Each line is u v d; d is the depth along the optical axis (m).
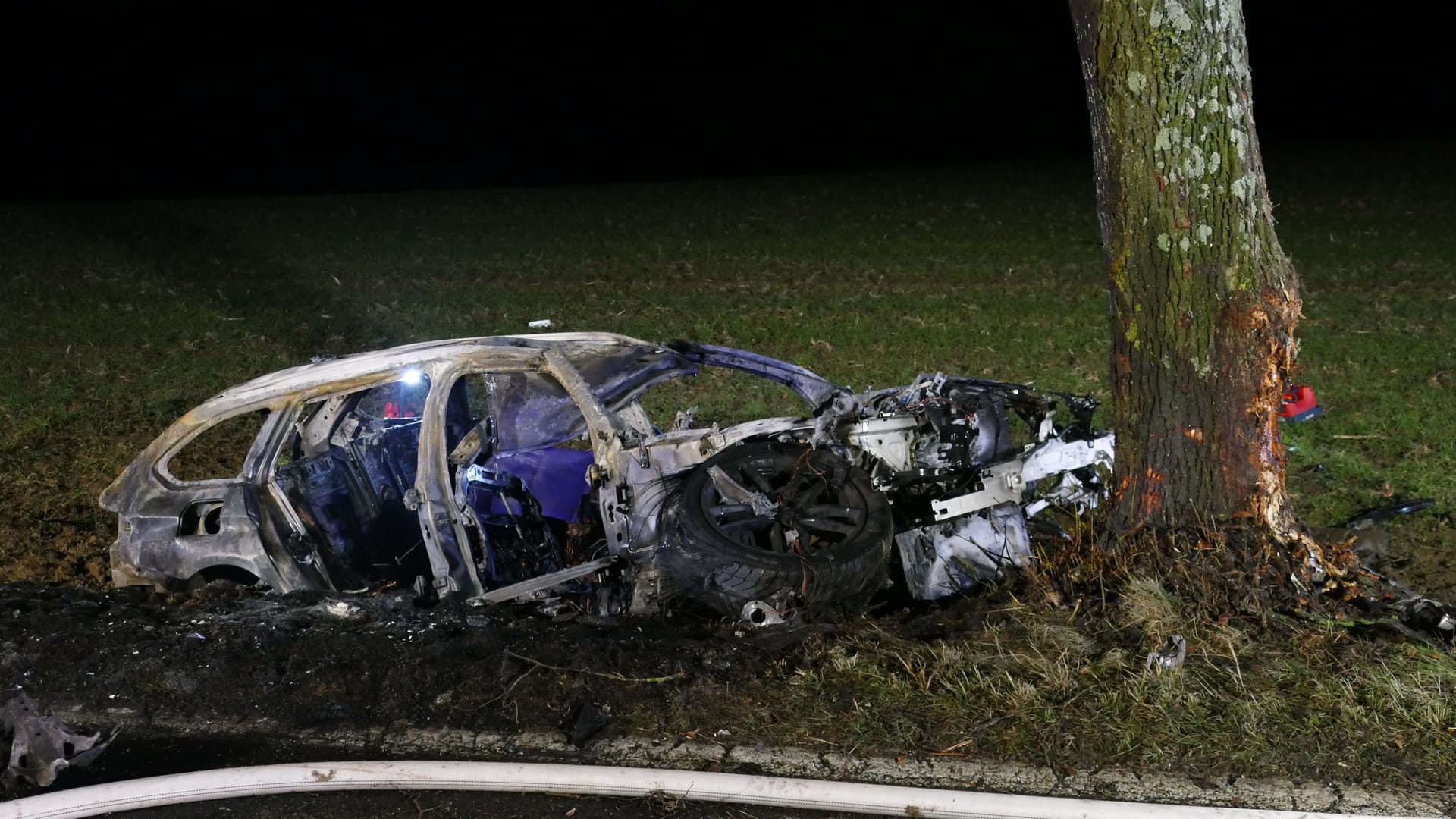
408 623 5.58
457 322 13.38
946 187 24.77
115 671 5.25
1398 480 7.62
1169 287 5.45
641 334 12.51
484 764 4.42
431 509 5.89
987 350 11.24
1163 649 5.01
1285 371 5.55
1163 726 4.53
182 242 19.31
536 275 16.27
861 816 4.15
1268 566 5.49
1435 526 6.94
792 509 5.59
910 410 6.17
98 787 4.38
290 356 11.98
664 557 5.52
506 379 7.12
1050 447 6.35
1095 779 4.30
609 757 4.56
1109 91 5.40
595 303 14.23
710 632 5.48
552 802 4.27
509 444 7.24
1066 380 10.05
